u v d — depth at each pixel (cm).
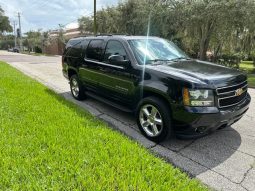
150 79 436
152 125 441
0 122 448
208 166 365
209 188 307
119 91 514
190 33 2233
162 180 297
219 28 2033
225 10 1834
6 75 1058
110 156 347
